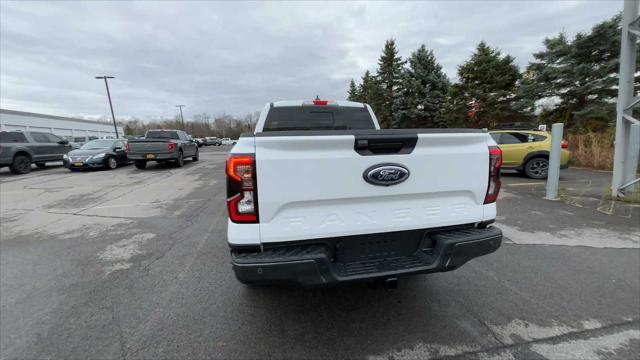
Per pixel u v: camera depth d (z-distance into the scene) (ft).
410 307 8.11
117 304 8.42
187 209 19.17
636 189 19.27
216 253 12.01
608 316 7.60
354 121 13.52
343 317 7.73
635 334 6.95
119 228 15.38
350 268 6.44
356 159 6.19
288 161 5.87
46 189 27.09
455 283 9.30
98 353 6.53
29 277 10.12
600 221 15.08
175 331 7.23
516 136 28.12
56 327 7.43
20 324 7.56
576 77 41.39
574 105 43.42
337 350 6.56
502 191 22.09
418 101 77.87
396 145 6.49
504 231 13.80
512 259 10.91
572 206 17.88
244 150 5.82
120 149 44.11
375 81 102.83
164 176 34.86
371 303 8.32
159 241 13.44
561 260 10.80
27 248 12.77
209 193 24.41
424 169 6.66
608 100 40.37
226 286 9.34
